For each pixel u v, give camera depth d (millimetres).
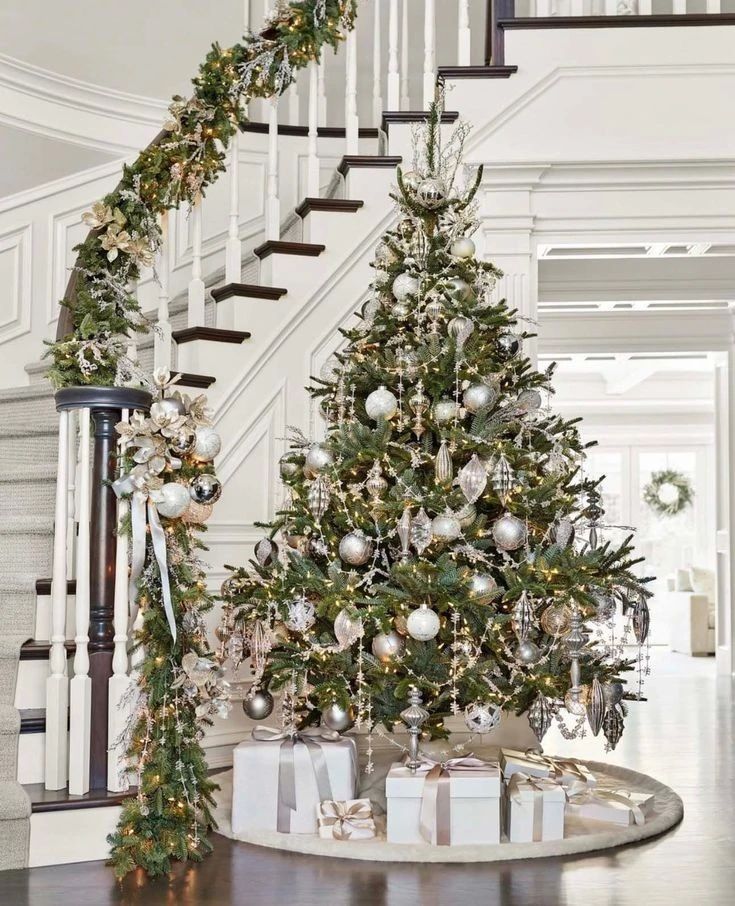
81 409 2846
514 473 3082
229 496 3826
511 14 4258
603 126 4195
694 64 4207
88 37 5270
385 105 5723
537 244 4250
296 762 3002
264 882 2596
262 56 3627
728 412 7250
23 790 2721
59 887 2529
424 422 3145
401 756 3602
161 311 3650
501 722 3973
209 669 2723
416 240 3287
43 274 4957
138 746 2705
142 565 2723
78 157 5102
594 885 2584
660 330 6746
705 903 2455
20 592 3100
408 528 2945
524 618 2971
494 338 3344
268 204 4059
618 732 3281
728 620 7492
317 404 3963
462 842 2857
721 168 4191
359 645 3092
